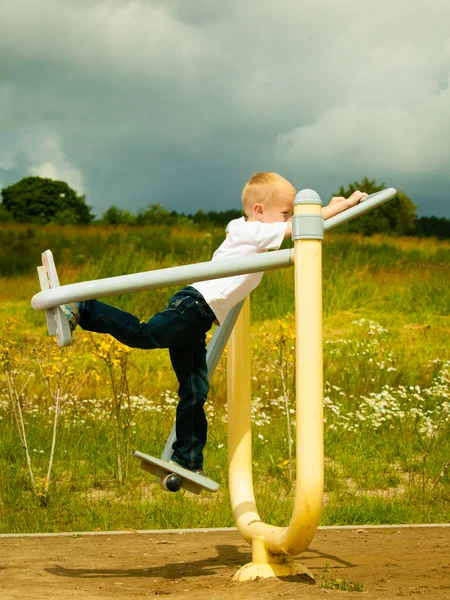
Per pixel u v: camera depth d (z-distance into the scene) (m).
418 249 23.89
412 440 7.01
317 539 4.39
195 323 3.08
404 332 12.84
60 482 5.79
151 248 22.48
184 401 3.22
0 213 47.06
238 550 4.10
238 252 3.20
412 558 3.84
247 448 3.51
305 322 2.81
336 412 7.38
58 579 3.38
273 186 3.35
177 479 3.05
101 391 8.43
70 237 24.59
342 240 23.08
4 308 15.08
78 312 2.95
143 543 4.30
